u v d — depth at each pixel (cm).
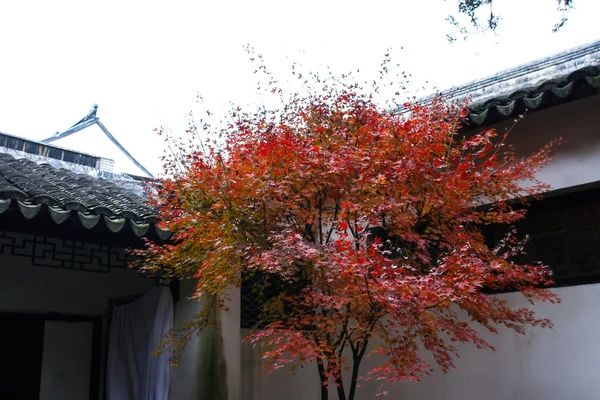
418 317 512
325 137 604
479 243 609
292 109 637
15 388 793
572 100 689
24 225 618
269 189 560
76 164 1081
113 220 616
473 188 611
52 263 843
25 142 1039
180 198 643
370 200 562
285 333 557
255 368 804
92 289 881
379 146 574
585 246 718
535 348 717
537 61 987
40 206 564
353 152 558
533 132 769
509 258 771
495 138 793
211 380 729
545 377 702
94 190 748
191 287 775
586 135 730
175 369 774
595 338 679
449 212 591
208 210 604
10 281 802
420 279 489
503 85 976
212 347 743
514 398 718
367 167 558
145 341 802
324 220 637
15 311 801
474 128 748
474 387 751
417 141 568
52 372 831
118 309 866
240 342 791
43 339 832
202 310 695
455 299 497
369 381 833
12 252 671
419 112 618
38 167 835
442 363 545
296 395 840
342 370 852
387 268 485
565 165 739
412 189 565
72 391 845
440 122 605
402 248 629
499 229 786
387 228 598
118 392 827
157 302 784
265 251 540
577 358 686
